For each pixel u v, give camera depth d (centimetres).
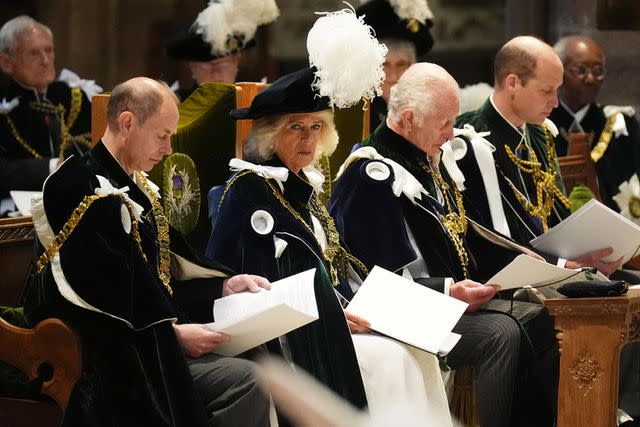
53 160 1667
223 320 1043
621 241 1359
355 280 1242
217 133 1280
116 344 990
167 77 2292
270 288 1072
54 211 1002
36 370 1010
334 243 1220
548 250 1390
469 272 1348
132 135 1064
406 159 1338
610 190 1973
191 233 1264
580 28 2325
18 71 1766
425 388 1154
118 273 989
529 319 1323
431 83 1322
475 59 2423
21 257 1193
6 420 1055
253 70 2341
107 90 2298
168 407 977
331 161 1435
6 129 1758
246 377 1022
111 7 2291
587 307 1130
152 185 1110
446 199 1368
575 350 1141
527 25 2380
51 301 998
